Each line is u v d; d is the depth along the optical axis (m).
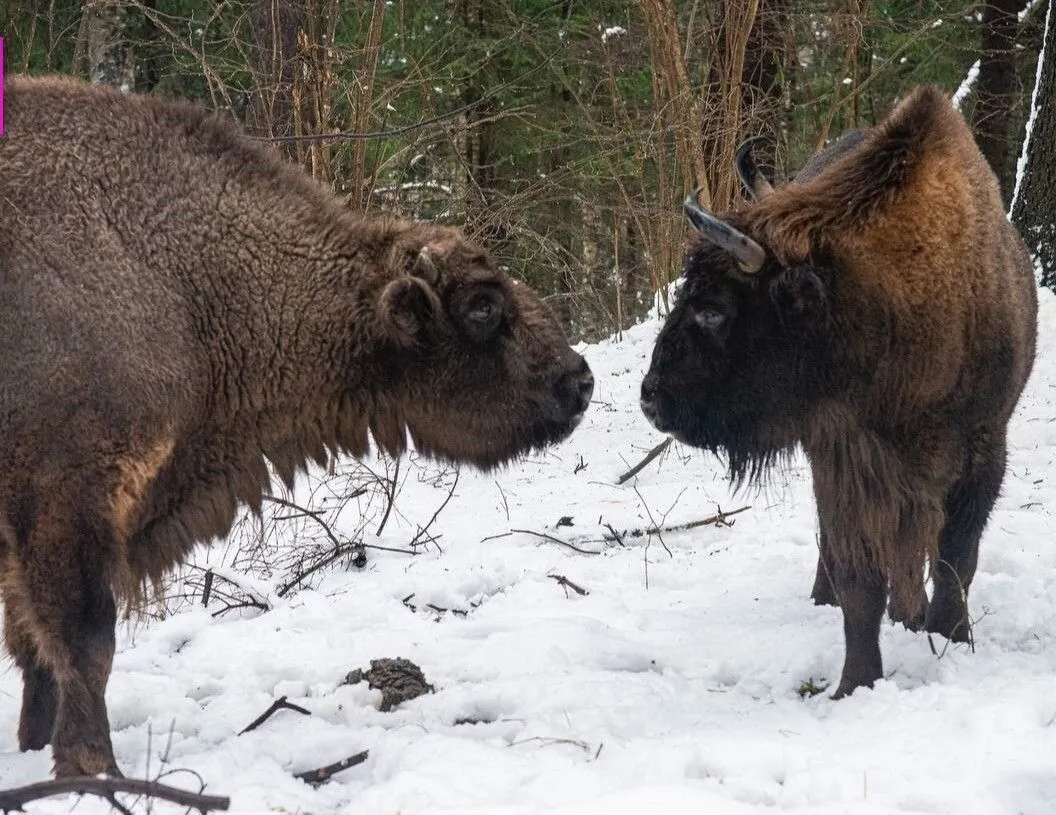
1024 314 5.48
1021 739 4.12
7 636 4.59
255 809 3.92
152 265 4.57
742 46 12.34
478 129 17.19
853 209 4.96
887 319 4.91
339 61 11.12
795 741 4.33
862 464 5.02
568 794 3.92
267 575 7.07
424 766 4.16
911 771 3.95
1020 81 18.53
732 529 7.60
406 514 8.18
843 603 5.00
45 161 4.47
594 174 15.05
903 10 18.34
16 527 4.30
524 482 8.89
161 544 4.81
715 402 5.09
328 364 4.97
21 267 4.32
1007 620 5.66
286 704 4.83
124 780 3.54
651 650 5.54
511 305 5.09
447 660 5.48
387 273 5.01
